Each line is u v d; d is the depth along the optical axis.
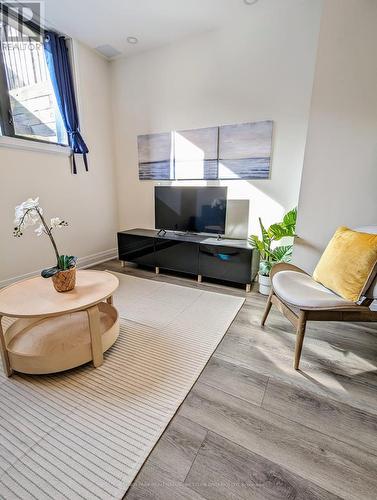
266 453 1.05
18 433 1.14
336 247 1.74
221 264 2.78
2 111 2.48
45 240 2.97
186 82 3.06
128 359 1.61
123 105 3.53
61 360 1.43
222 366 1.56
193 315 2.18
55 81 2.86
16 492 0.92
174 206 3.19
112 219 3.89
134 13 2.51
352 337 1.88
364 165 2.03
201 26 2.73
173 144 3.28
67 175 3.14
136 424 1.18
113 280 1.80
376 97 1.91
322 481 0.95
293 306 1.54
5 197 2.54
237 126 2.87
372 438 1.12
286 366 1.57
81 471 0.98
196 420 1.20
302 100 2.56
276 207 2.86
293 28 2.47
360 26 1.85
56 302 1.46
